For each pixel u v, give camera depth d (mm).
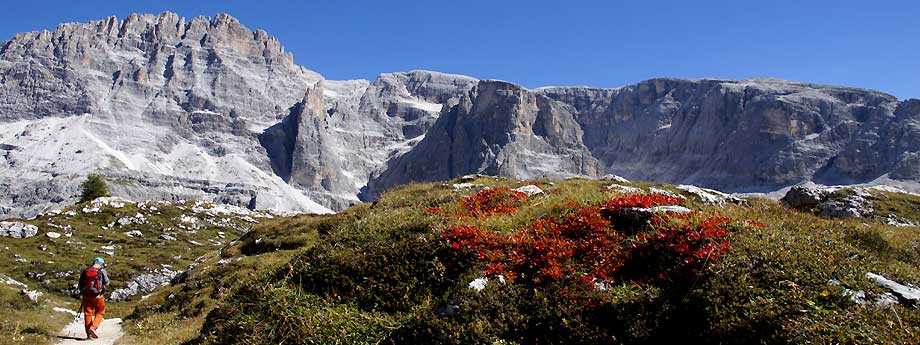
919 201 39594
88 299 22109
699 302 10742
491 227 15648
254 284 15500
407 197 32219
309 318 12750
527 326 11398
